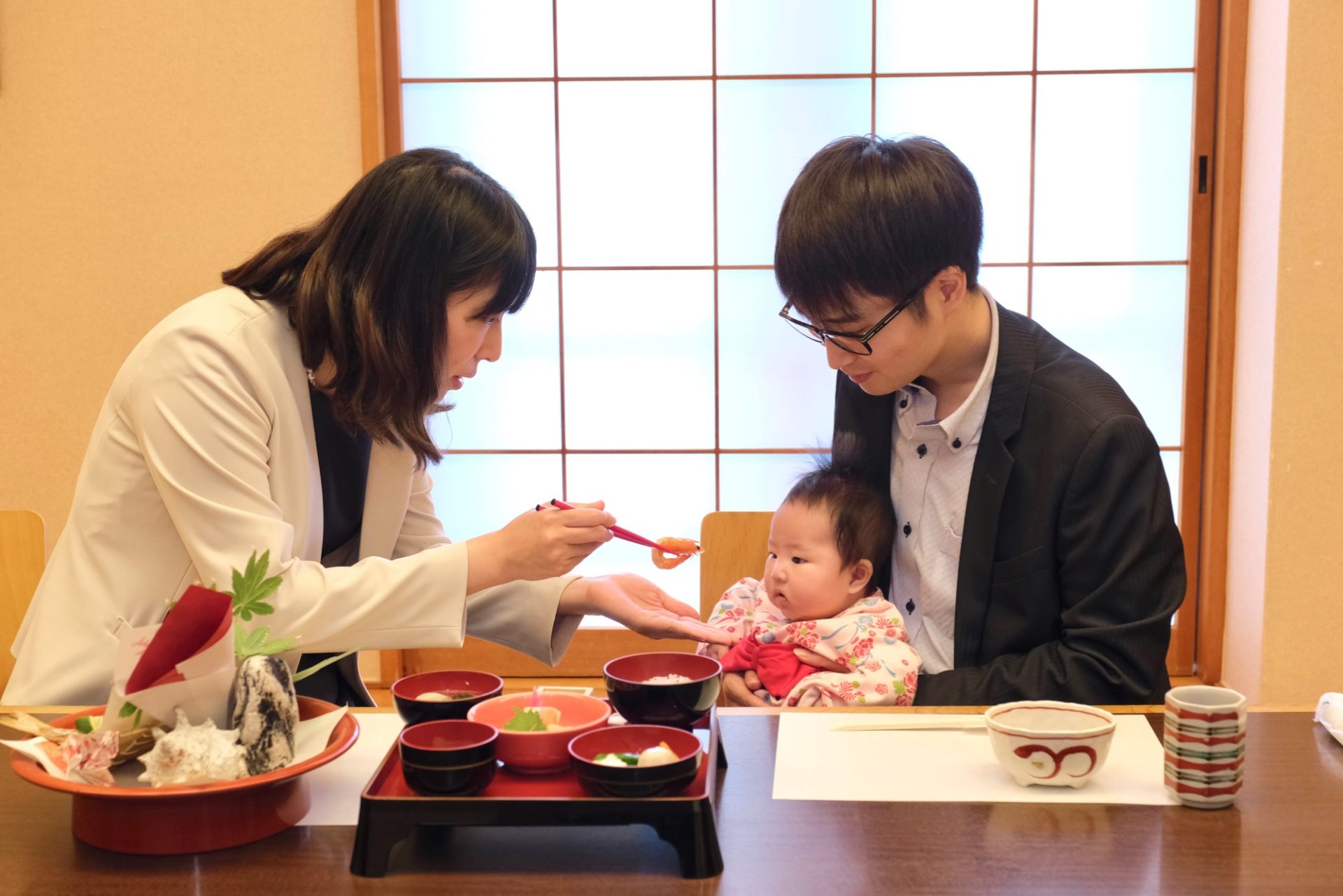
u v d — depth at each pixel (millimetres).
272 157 3049
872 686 1467
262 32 3012
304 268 1353
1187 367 3125
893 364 1329
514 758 905
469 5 3152
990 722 983
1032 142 3119
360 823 840
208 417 1239
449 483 3324
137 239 3076
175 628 857
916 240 1246
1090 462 1361
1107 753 962
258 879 831
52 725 952
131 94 3033
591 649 3248
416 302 1240
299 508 1344
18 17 3006
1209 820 901
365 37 3000
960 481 1510
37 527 1796
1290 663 2939
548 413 3287
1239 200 3029
